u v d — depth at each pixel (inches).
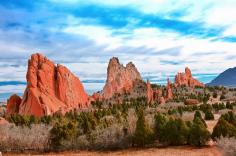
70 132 2822.3
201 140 2386.8
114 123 2915.8
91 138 2758.4
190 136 2445.9
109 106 6545.3
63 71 6766.7
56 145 2795.3
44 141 2883.9
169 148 2434.8
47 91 6176.2
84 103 7214.6
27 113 5664.4
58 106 6072.8
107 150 2655.0
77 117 3981.3
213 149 2240.4
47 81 6323.8
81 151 2687.0
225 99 7293.3
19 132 3085.6
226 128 2300.7
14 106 6067.9
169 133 2532.0
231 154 1843.0
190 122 2667.3
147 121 2834.6
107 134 2736.2
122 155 2346.2
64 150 2768.2
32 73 6112.2
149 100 7751.0
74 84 7047.2
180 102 6825.8
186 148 2369.6
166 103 6737.2
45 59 6579.7
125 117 3061.0
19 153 2753.4
